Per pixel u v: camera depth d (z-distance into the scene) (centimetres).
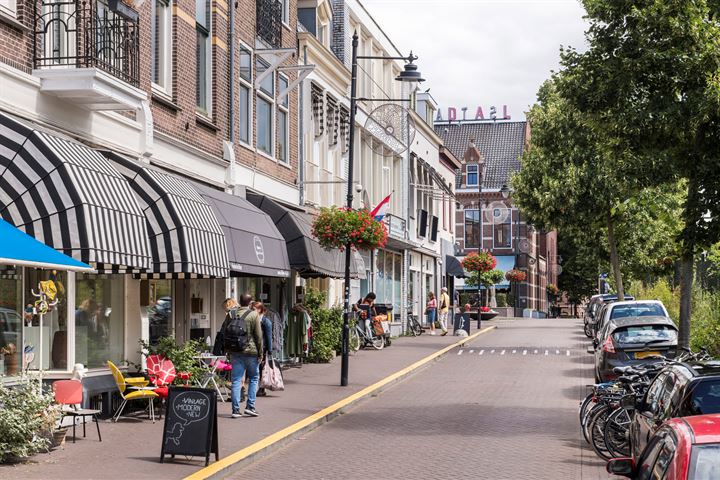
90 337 2042
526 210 5278
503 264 10350
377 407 2436
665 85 2003
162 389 1994
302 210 3647
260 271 2614
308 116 3850
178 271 2031
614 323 2555
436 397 2650
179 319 2559
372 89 5219
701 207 1964
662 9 1975
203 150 2709
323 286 4194
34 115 1795
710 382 1180
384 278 5541
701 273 3550
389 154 5647
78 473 1428
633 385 1714
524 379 3139
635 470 851
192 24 2627
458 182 10625
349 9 4703
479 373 3372
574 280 12494
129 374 2114
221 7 2855
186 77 2580
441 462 1645
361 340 4409
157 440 1741
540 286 11425
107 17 2109
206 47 2805
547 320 8944
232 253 2417
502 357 4094
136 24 2033
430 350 4312
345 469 1584
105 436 1781
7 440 1506
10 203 1595
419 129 6481
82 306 2009
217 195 2530
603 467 1597
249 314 2130
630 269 5912
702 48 1973
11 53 1738
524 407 2409
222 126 2859
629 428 1597
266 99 3309
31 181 1608
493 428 2050
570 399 2580
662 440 813
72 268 1423
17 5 1770
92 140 2027
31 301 1828
